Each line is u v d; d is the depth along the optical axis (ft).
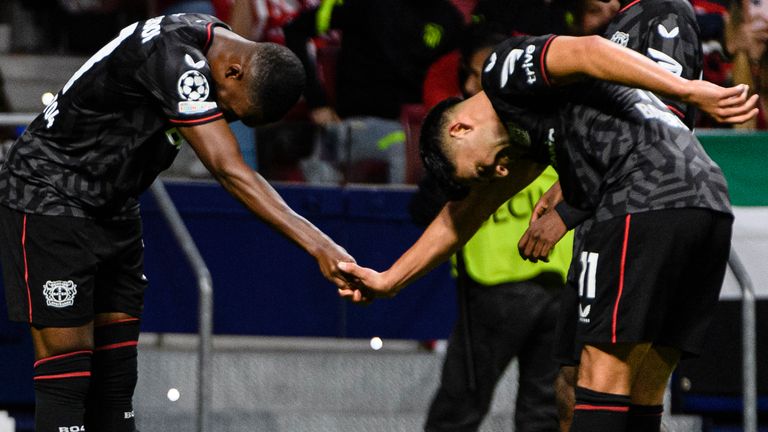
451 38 73.41
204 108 46.06
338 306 71.15
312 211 70.59
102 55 47.70
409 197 71.10
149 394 68.23
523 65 42.29
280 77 46.50
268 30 78.54
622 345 43.29
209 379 60.08
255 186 46.60
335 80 74.74
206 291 60.13
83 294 49.03
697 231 42.14
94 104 47.37
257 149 70.79
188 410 66.95
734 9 75.87
